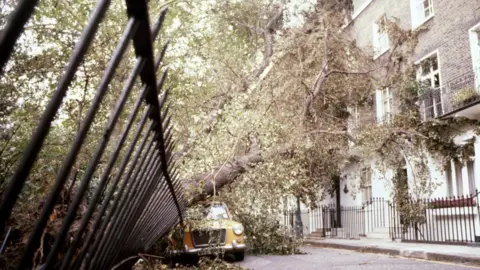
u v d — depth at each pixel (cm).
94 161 149
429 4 1650
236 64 1312
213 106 1266
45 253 390
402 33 1625
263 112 1173
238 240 1039
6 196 98
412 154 1448
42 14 601
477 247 1113
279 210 1291
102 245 221
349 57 1466
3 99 418
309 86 1362
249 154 1127
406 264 871
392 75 1586
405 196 1441
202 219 982
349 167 2005
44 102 511
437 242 1302
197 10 932
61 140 498
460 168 1402
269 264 945
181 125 997
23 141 441
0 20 332
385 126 1428
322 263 928
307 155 1316
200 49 1043
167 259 1049
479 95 1261
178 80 897
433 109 1470
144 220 378
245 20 1695
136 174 232
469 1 1381
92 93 577
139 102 175
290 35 1398
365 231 1852
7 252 361
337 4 1630
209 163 966
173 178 450
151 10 827
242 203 1197
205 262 913
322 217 2217
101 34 594
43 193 420
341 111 1622
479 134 1278
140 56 148
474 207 1262
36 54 518
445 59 1489
